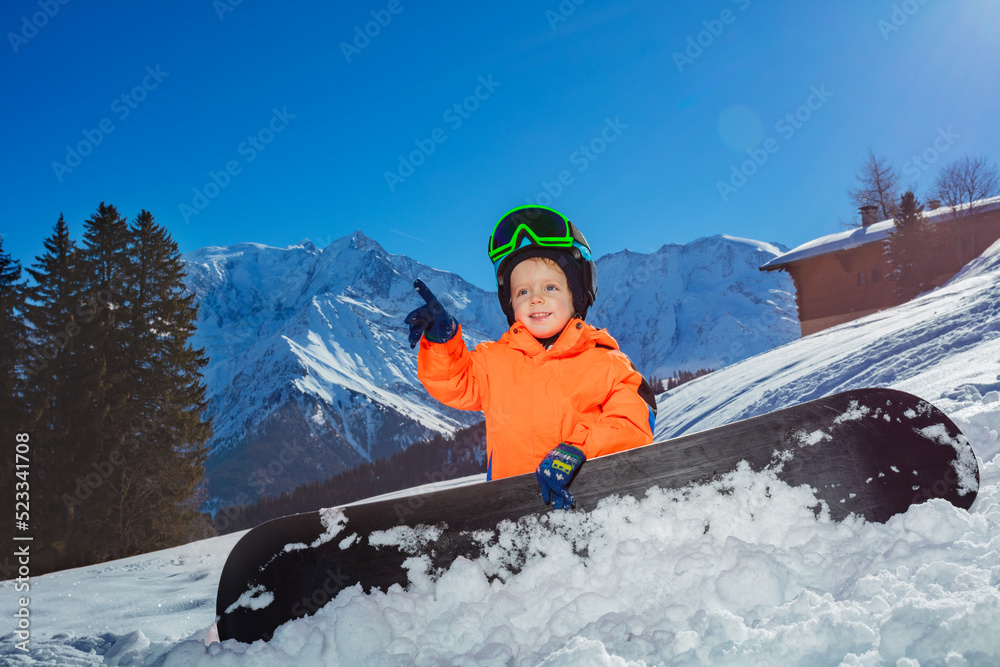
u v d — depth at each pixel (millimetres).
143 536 26938
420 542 1901
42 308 30156
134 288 33875
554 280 2357
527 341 2285
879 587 1458
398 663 1602
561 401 2164
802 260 39062
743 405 14094
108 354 30531
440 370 2207
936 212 35375
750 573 1584
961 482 1875
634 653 1386
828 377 11430
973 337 8688
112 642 2293
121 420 29188
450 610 1795
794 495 1867
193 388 32250
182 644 1810
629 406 2111
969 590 1337
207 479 30891
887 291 35750
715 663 1272
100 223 34250
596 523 1882
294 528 1909
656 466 1908
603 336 2262
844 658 1189
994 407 3408
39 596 4000
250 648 1749
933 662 1110
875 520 1841
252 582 1874
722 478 1896
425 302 2184
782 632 1298
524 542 1888
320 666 1661
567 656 1354
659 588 1688
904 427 1904
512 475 2125
